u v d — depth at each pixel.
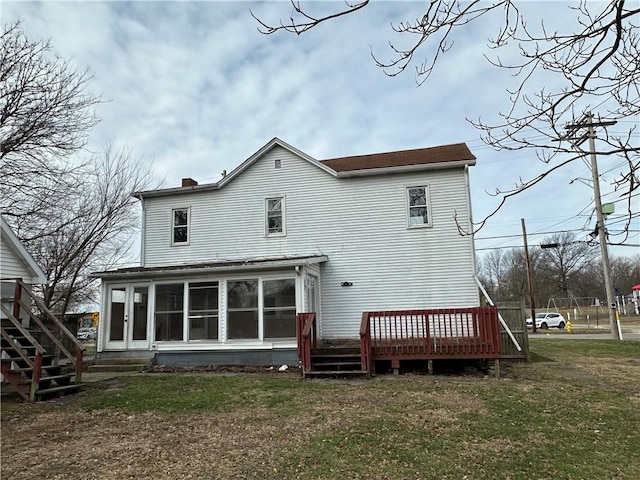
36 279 12.18
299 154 15.41
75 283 21.73
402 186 14.62
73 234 20.41
